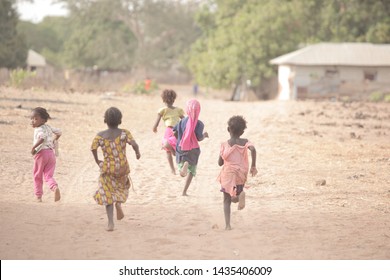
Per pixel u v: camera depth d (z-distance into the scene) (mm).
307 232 29953
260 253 26484
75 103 94875
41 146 34750
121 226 30766
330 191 40188
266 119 91938
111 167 29469
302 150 59438
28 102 87875
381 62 158875
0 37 170500
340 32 198375
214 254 26359
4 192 37406
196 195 38906
